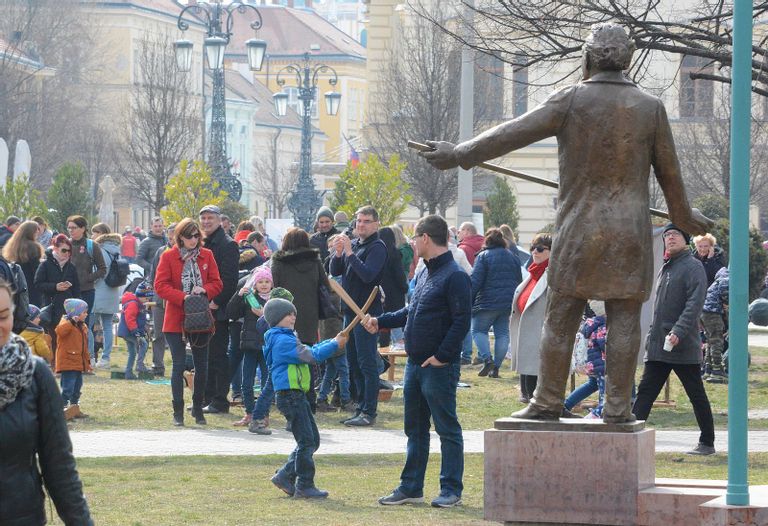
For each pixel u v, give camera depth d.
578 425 9.00
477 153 9.21
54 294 20.53
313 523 10.23
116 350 26.72
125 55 123.12
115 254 23.19
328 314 16.53
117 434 16.05
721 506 8.19
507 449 9.04
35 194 42.47
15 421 6.01
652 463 9.25
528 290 17.67
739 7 8.05
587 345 15.83
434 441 15.70
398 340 24.45
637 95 8.98
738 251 8.09
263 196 130.38
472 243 25.98
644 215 9.02
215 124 45.47
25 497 6.04
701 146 47.22
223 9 42.91
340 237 16.81
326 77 169.62
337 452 14.59
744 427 8.20
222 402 17.98
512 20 18.64
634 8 20.03
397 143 50.25
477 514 10.73
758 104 41.53
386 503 11.30
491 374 22.23
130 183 76.94
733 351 8.19
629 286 8.98
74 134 90.00
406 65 50.34
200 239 17.05
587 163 8.99
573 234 9.04
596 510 8.91
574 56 18.81
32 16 94.75
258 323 16.25
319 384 18.83
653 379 14.06
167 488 12.12
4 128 82.38
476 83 45.97
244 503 11.34
